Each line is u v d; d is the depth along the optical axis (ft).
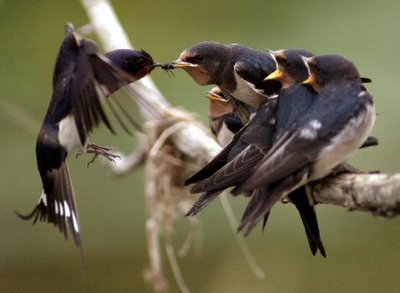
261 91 31.19
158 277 37.42
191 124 37.47
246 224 24.20
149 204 37.78
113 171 40.88
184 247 38.96
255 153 25.73
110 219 47.55
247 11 49.52
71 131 28.27
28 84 51.65
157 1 53.62
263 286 47.19
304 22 46.85
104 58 25.44
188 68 32.01
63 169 28.53
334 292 48.44
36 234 48.55
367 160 42.27
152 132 37.91
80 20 54.13
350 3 46.09
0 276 48.57
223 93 33.06
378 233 46.29
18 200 48.44
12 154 48.96
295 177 24.63
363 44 45.21
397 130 42.60
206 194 25.58
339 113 25.20
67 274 49.21
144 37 53.21
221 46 31.86
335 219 44.96
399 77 43.91
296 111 25.94
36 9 53.88
